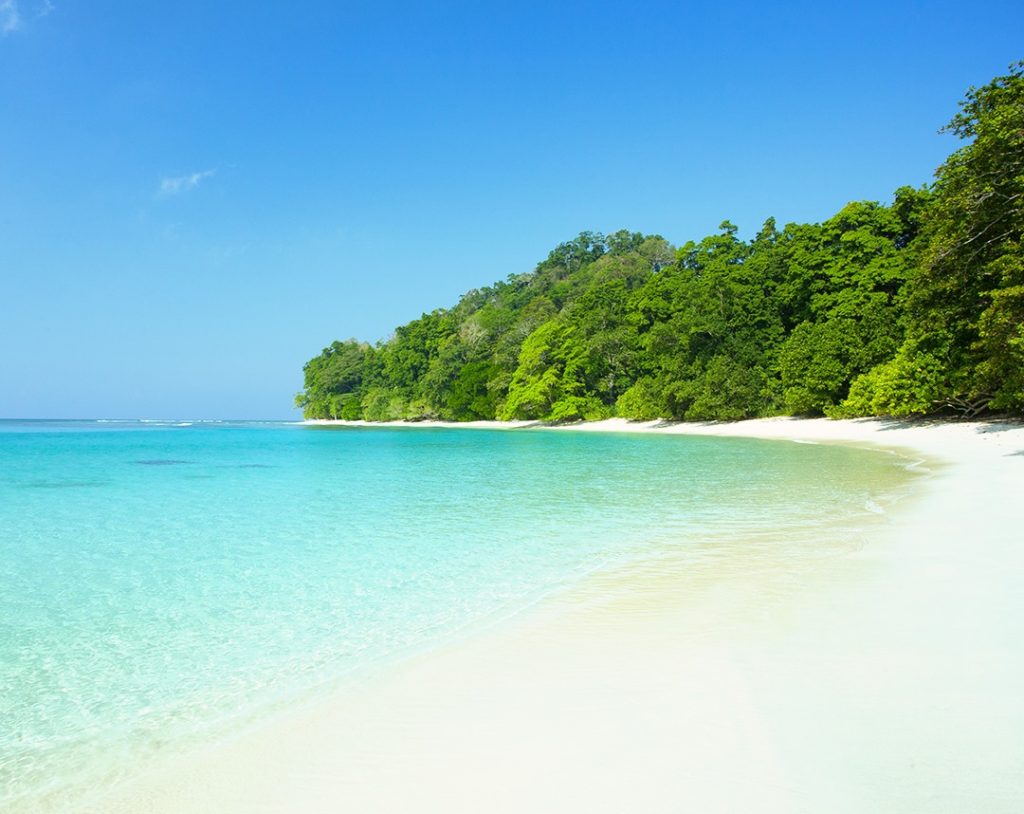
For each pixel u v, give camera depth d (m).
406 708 5.14
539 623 7.17
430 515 15.44
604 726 4.55
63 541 13.01
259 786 4.11
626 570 9.42
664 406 58.59
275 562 10.89
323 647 6.83
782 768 3.84
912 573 8.12
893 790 3.55
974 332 32.31
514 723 4.72
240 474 27.47
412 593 8.79
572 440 50.41
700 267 68.75
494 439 55.78
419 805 3.72
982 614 6.43
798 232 53.75
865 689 4.86
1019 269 22.75
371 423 115.00
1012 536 9.87
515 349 81.31
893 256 45.50
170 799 4.02
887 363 40.91
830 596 7.38
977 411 35.75
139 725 5.17
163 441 60.25
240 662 6.50
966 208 25.52
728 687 5.05
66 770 4.50
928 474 19.27
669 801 3.58
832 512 13.54
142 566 10.76
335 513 16.14
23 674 6.30
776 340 54.00
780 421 49.62
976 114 26.64
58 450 46.16
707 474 22.36
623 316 70.88
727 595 7.75
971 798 3.45
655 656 5.89
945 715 4.39
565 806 3.60
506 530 13.16
